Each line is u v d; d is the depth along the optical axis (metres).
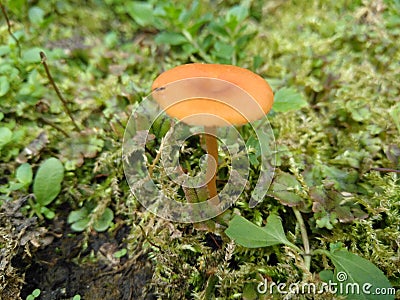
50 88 0.15
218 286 0.10
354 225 0.11
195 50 0.16
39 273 0.12
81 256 0.12
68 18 0.19
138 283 0.11
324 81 0.15
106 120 0.14
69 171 0.13
